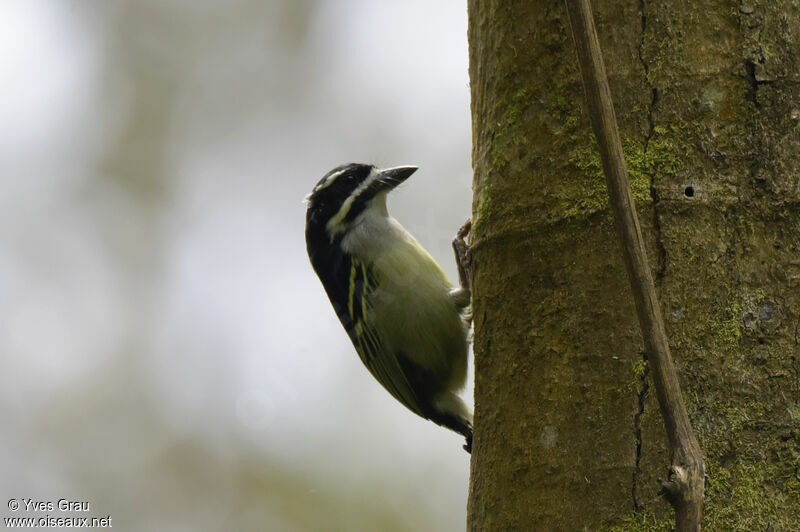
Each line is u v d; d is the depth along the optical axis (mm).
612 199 5863
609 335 6824
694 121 6836
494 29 7930
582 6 6000
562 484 6805
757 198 6703
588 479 6691
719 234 6688
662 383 5625
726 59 6871
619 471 6594
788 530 6270
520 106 7598
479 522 7418
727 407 6469
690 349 6559
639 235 5816
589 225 7047
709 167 6773
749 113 6793
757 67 6820
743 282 6613
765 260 6641
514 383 7281
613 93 6984
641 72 6969
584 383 6855
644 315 5723
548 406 7004
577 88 7312
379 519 19703
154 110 23062
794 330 6559
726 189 6727
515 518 7070
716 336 6570
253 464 20438
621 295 6844
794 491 6332
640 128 6906
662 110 6887
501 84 7785
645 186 6789
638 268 5770
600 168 7082
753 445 6406
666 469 6469
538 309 7195
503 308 7457
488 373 7570
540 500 6918
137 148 22844
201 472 20516
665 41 6953
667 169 6789
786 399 6469
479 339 7746
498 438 7348
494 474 7324
